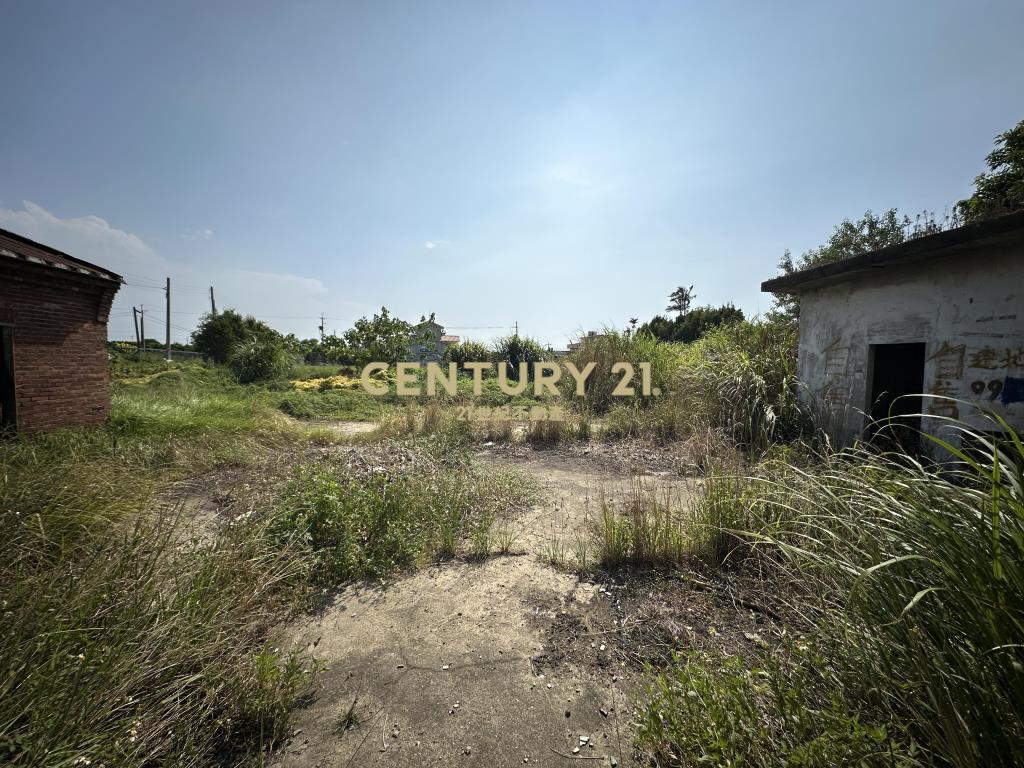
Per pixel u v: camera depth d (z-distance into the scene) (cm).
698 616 234
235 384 1688
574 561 302
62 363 609
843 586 169
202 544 271
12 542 227
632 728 165
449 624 236
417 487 397
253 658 191
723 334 840
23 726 130
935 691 119
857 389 502
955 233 360
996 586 118
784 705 143
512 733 166
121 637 171
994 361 369
